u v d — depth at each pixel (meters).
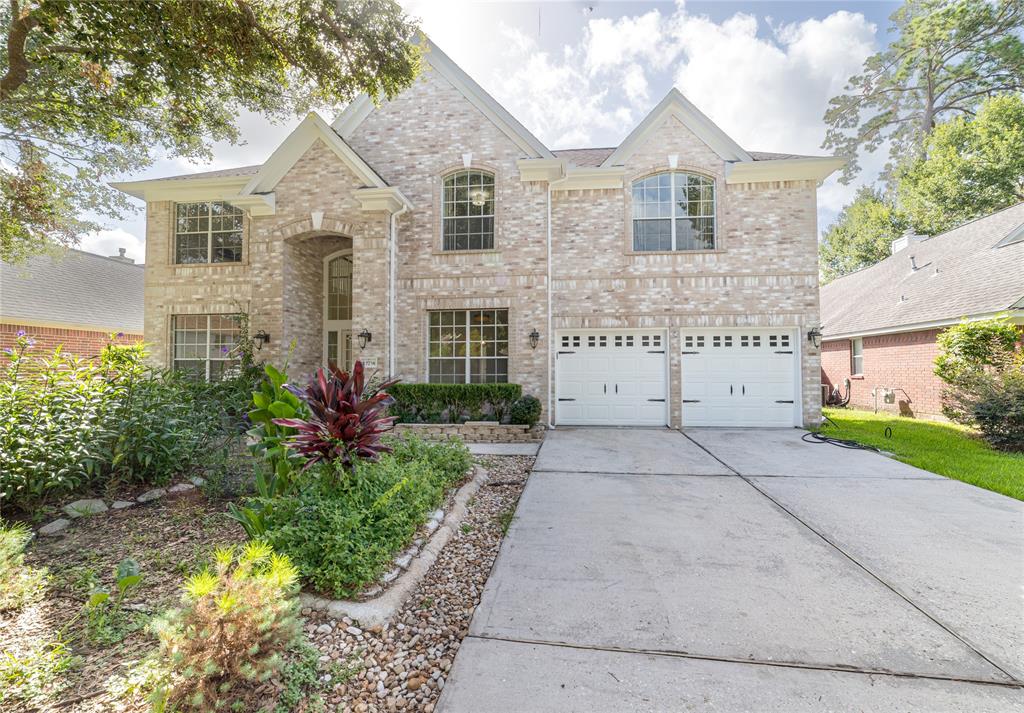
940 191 23.44
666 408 11.19
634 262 11.27
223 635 2.09
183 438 5.71
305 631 2.77
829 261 36.28
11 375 4.94
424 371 11.12
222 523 4.48
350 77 7.54
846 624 2.88
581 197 11.50
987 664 2.50
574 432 10.32
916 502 5.26
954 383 10.18
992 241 13.57
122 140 9.07
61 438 4.66
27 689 2.21
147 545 4.05
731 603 3.13
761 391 10.95
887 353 14.52
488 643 2.69
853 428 10.70
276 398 4.43
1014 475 6.30
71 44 6.96
